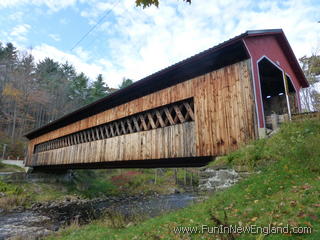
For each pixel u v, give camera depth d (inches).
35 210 517.0
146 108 344.5
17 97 1314.0
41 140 724.0
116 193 832.9
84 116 505.0
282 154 175.3
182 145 282.8
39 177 720.3
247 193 154.8
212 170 204.5
